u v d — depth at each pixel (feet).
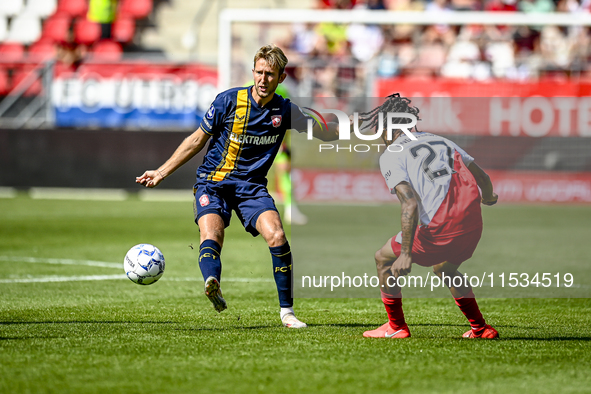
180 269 76.74
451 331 47.70
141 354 39.78
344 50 177.99
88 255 85.35
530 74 158.81
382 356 39.75
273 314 53.83
